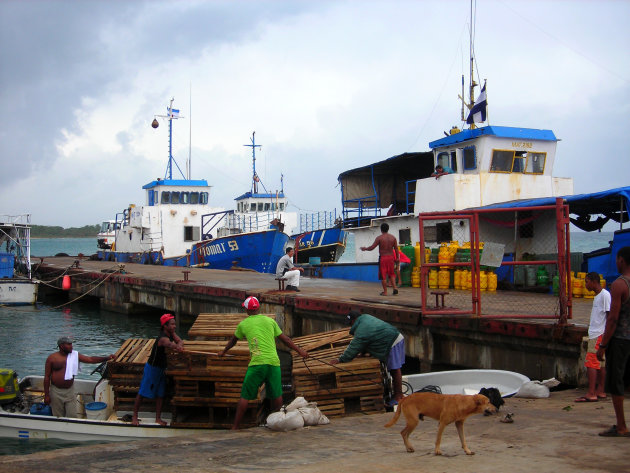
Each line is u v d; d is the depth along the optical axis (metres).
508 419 7.01
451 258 17.92
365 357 9.72
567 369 9.83
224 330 11.08
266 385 8.62
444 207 20.31
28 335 21.62
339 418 8.84
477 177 20.19
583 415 7.20
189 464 5.69
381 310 13.20
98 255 51.41
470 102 23.17
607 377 6.05
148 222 38.41
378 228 24.11
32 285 30.42
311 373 9.27
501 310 12.42
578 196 16.08
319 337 11.78
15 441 9.73
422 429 7.01
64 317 26.72
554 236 17.19
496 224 18.94
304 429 7.38
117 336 21.47
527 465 5.11
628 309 5.94
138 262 40.50
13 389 10.73
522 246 18.11
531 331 10.20
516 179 20.72
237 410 8.53
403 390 10.18
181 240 39.03
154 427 9.35
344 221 27.30
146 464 5.70
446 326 11.67
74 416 10.32
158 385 9.49
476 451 5.72
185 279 23.47
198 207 39.59
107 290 28.84
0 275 30.58
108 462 5.78
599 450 5.48
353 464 5.48
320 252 31.89
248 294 18.17
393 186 28.22
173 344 9.27
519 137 20.59
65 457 6.00
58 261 47.66
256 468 5.48
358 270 24.03
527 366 10.63
